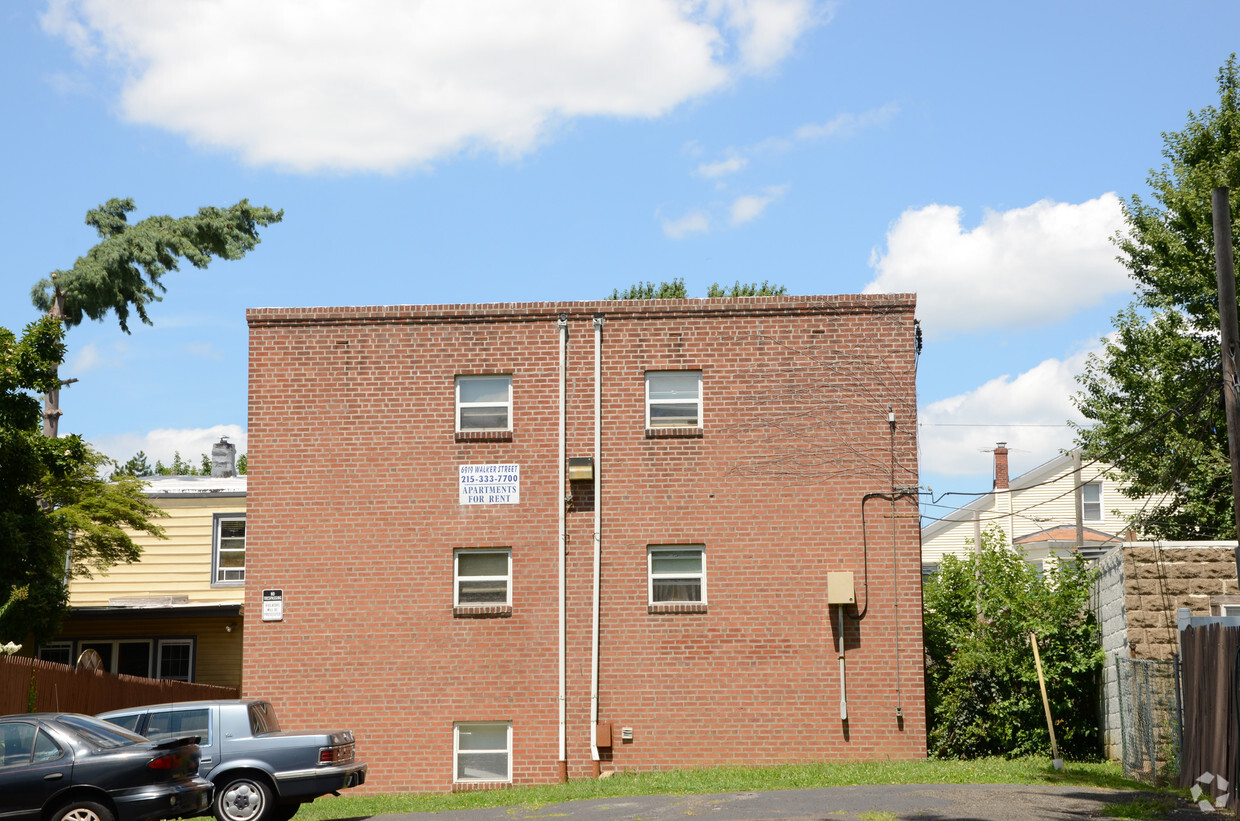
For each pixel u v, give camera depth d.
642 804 15.09
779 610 20.64
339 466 21.47
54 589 23.75
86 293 33.97
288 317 21.81
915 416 20.94
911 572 20.58
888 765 19.06
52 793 13.10
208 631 29.38
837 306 21.25
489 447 21.36
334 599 21.12
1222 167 28.36
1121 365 29.48
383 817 15.33
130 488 29.17
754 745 20.30
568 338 21.53
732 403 21.19
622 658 20.66
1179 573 18.67
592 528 21.05
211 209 36.41
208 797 14.06
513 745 20.56
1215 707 13.70
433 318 21.72
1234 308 15.70
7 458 22.59
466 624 20.97
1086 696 20.77
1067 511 47.75
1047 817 13.15
